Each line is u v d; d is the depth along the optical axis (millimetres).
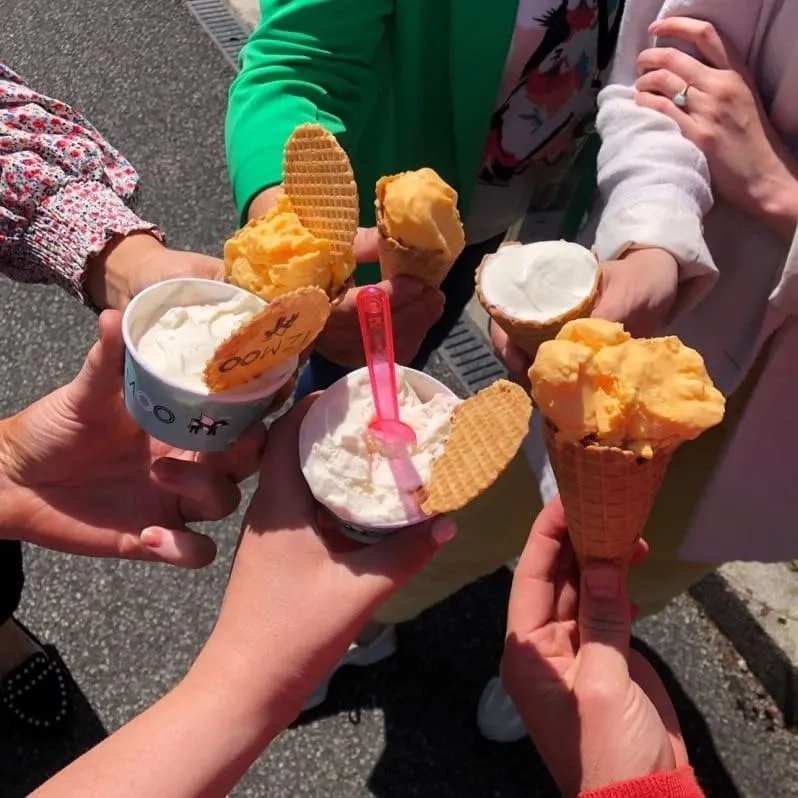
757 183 637
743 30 642
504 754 951
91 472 587
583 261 607
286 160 540
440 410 516
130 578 1051
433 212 570
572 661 568
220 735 453
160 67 1705
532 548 620
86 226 638
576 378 477
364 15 687
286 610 477
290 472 508
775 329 656
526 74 733
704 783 940
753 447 696
